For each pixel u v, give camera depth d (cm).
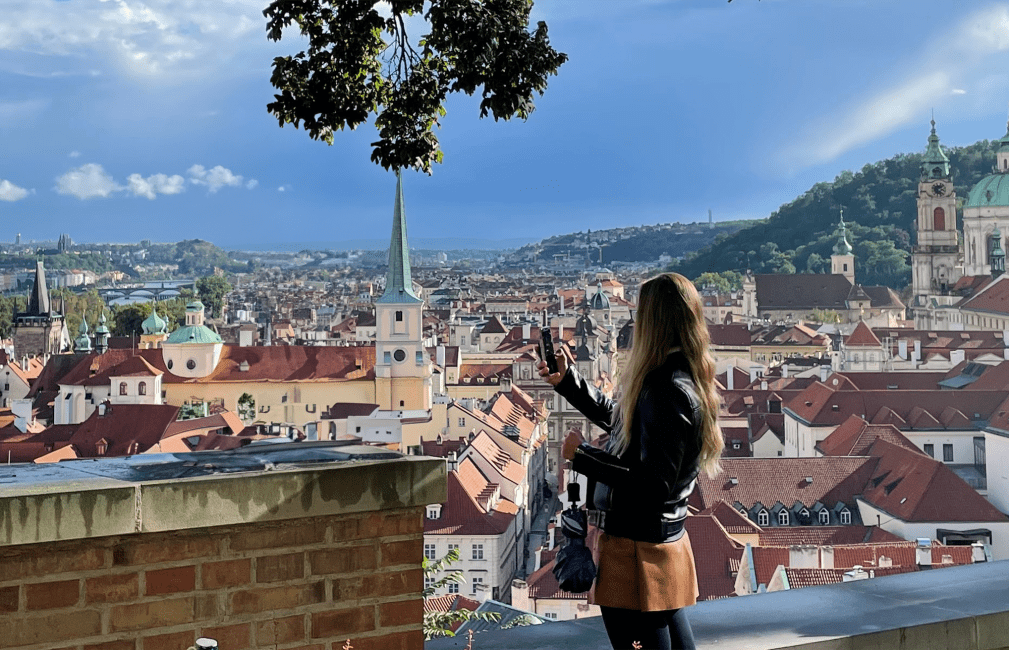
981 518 8925
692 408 630
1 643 625
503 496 10869
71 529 629
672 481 627
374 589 716
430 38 1416
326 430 14638
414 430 13075
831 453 11981
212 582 674
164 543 663
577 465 639
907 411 13412
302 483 686
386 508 712
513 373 17125
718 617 886
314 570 701
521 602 6906
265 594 687
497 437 12512
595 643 845
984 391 13488
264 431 14288
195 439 13488
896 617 880
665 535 650
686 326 641
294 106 1409
